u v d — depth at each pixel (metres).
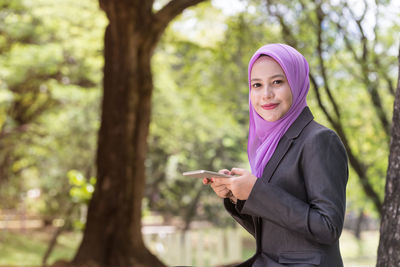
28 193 20.95
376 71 7.94
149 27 8.02
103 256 7.98
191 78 13.56
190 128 17.53
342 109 9.48
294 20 8.73
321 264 1.67
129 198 8.15
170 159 20.16
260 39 9.60
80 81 17.62
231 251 11.35
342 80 9.35
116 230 8.07
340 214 1.60
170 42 12.03
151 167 20.34
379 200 8.78
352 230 29.59
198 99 14.48
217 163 20.83
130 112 8.10
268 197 1.64
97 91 15.69
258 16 9.23
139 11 7.93
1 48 15.41
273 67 1.78
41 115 18.47
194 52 12.16
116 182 8.11
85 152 16.41
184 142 19.14
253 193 1.66
